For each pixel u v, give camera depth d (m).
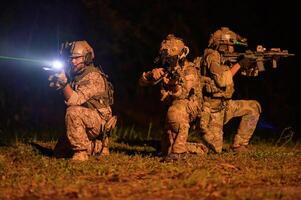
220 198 10.02
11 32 25.34
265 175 11.98
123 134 20.19
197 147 14.45
